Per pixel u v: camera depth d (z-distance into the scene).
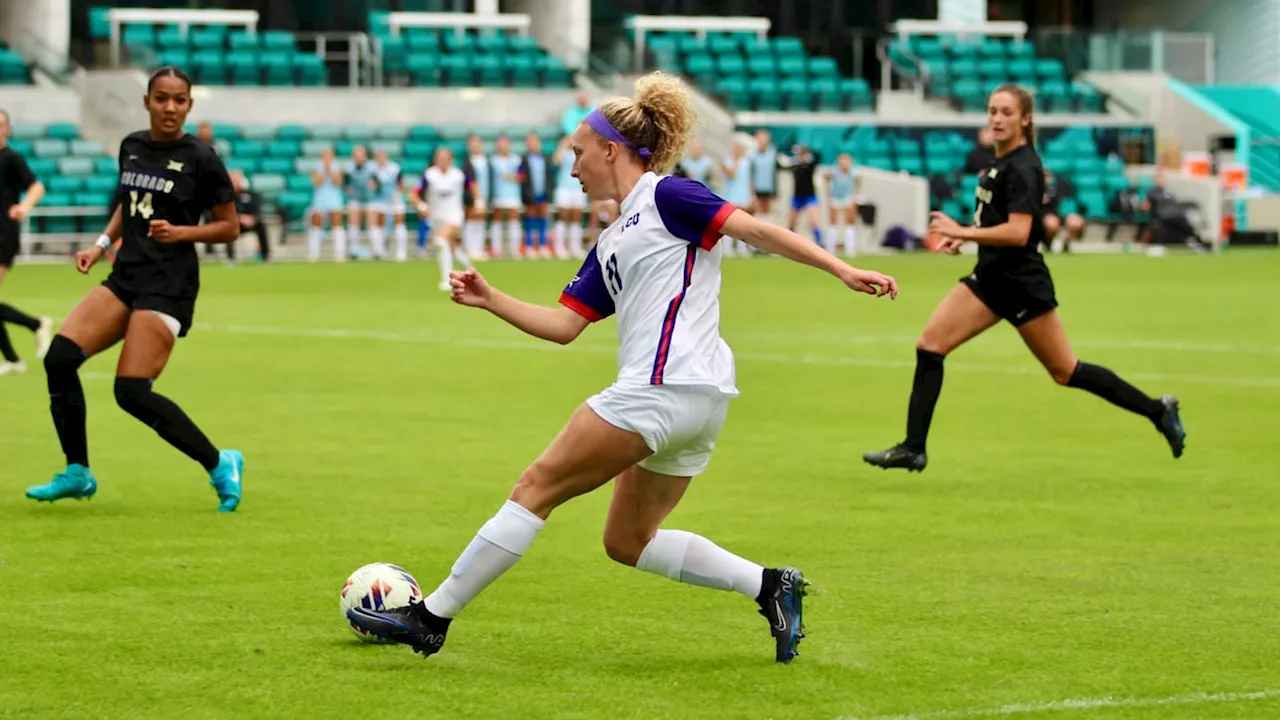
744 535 20.91
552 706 13.46
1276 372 39.62
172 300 21.38
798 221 94.19
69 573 18.33
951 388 36.78
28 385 36.06
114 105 95.12
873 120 108.88
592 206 95.44
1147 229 104.00
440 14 110.31
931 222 23.58
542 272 76.25
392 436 29.14
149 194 21.14
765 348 45.72
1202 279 74.31
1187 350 44.69
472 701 13.58
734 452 27.97
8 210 36.44
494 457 26.89
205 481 24.55
